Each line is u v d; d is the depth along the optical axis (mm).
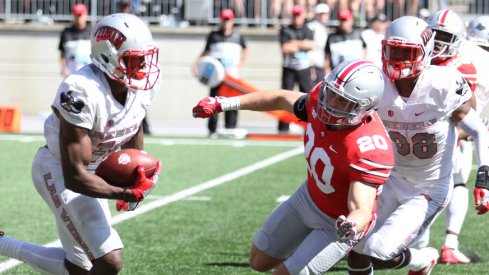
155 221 26016
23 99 57500
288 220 16312
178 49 56219
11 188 31234
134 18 14891
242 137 47500
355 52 42094
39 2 57531
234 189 31594
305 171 35812
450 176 17812
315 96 15383
